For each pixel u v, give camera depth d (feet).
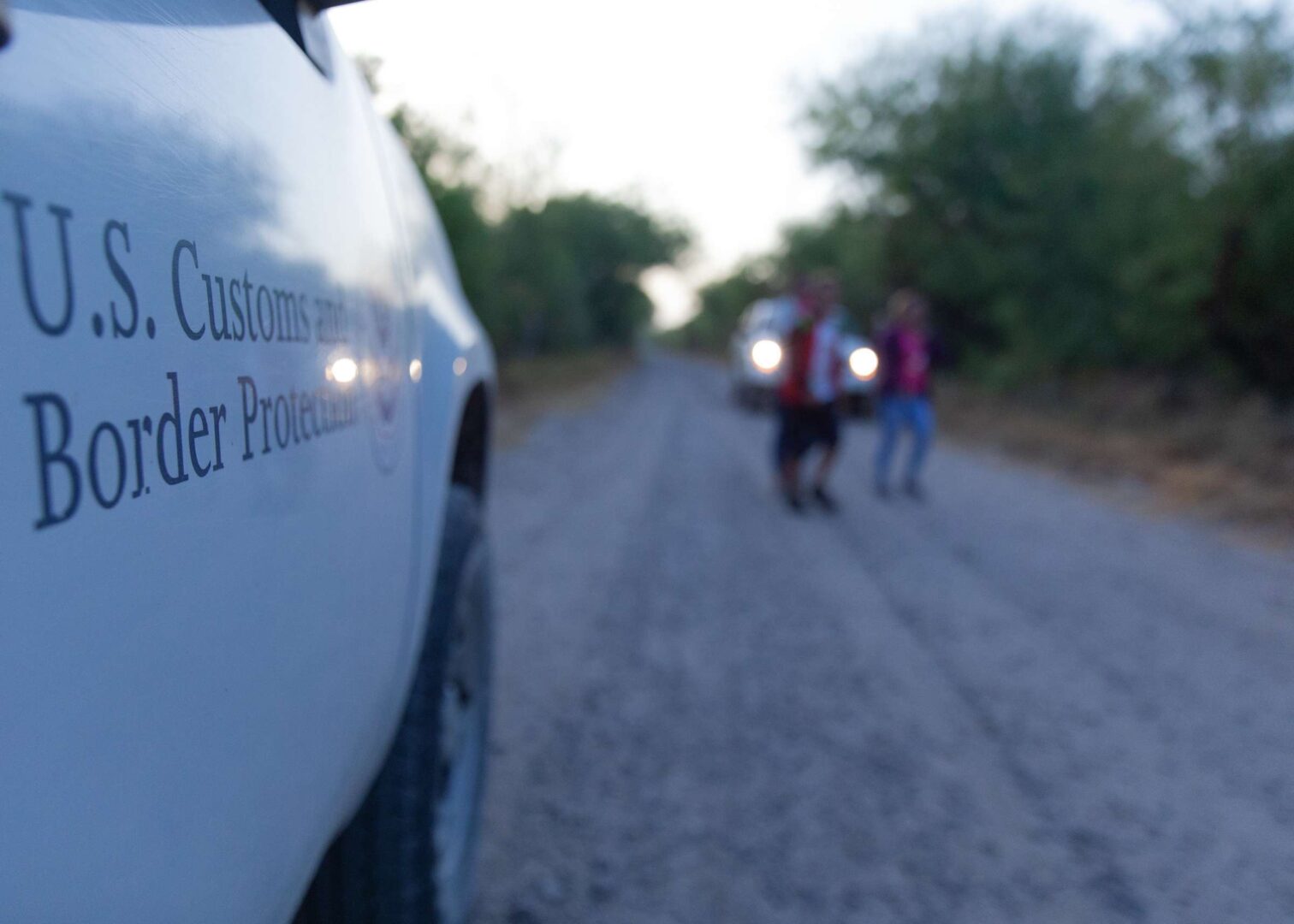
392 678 6.93
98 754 3.39
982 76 79.87
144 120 3.90
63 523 3.22
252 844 4.58
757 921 10.01
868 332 100.01
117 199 3.62
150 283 3.77
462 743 9.67
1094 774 13.20
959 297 83.41
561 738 13.92
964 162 80.02
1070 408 58.23
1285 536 28.48
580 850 11.15
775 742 13.99
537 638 17.98
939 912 10.20
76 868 3.28
